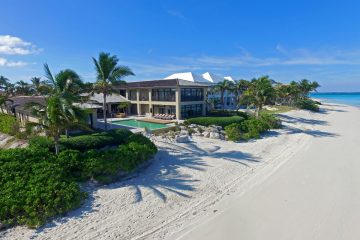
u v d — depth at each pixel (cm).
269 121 3750
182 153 2272
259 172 1861
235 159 2156
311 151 2475
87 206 1278
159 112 4522
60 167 1494
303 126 4084
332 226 1130
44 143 1809
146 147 1920
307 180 1683
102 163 1583
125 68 2773
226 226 1135
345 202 1355
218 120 3388
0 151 1608
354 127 4069
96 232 1073
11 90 6975
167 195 1433
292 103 7225
